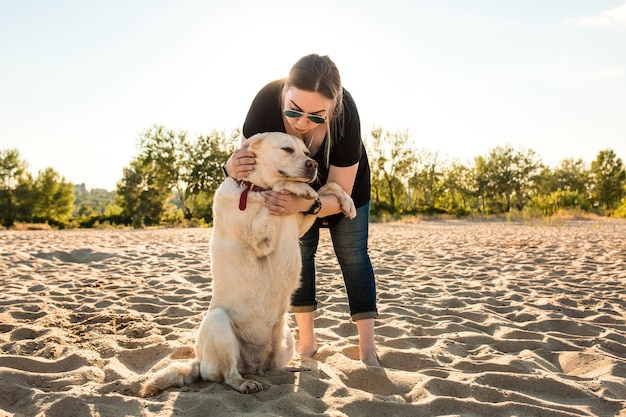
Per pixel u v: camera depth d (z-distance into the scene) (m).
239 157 3.22
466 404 2.85
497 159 61.47
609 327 4.71
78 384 3.17
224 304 3.27
